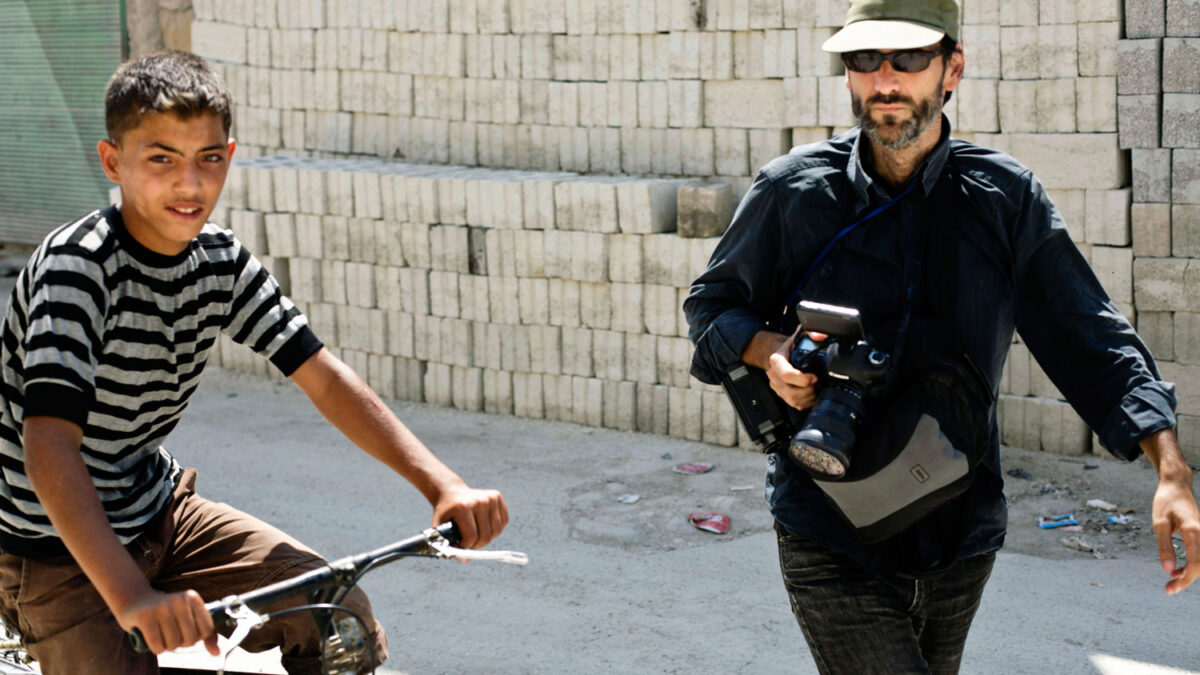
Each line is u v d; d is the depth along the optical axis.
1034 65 5.53
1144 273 5.43
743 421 2.48
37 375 1.92
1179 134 5.26
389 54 7.40
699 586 4.52
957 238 2.42
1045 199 2.43
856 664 2.37
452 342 6.84
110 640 2.19
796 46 5.95
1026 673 3.81
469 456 6.07
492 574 4.70
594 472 5.79
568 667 3.94
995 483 2.45
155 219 2.01
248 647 2.35
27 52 10.48
